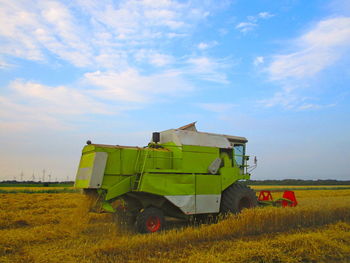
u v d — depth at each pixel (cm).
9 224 1056
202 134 1132
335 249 707
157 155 1046
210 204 1071
